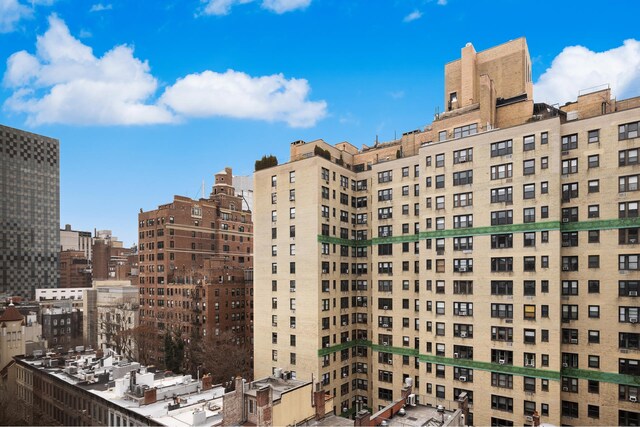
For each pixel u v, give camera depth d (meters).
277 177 77.38
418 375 67.94
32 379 80.19
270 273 77.12
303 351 71.06
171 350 96.56
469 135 60.50
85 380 67.62
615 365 49.44
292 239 74.19
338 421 48.47
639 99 57.00
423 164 64.81
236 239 157.75
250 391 43.91
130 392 57.62
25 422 76.38
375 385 73.31
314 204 71.50
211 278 111.25
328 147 79.94
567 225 53.19
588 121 52.72
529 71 71.69
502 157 57.31
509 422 54.47
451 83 74.50
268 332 76.62
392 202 73.19
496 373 55.91
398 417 45.53
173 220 133.12
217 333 109.50
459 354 59.22
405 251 71.00
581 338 51.69
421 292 63.69
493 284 56.88
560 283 52.78
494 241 57.22
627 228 49.62
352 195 80.75
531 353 53.41
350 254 79.00
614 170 50.75
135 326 126.31
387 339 72.38
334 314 73.56
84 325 150.00
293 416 45.72
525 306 54.19
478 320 57.78
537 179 54.38
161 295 128.25
